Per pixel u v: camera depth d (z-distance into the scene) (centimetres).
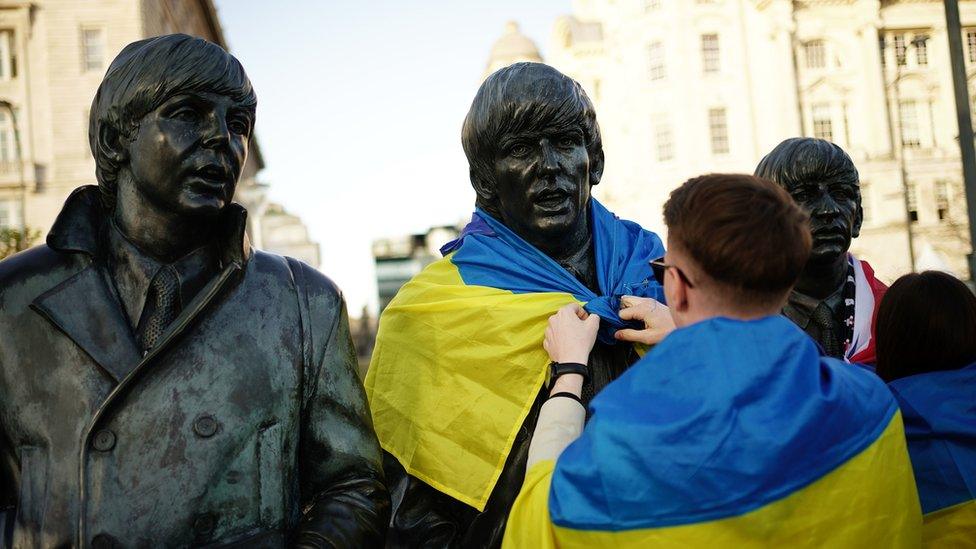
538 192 205
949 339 208
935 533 197
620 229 228
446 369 211
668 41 3569
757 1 3553
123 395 151
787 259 152
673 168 3566
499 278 216
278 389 163
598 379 207
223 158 161
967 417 200
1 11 2578
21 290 156
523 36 4606
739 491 139
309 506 171
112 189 166
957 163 3512
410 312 219
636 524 143
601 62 4128
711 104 3559
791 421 141
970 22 3538
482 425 205
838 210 231
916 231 3478
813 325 244
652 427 144
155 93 158
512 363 205
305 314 171
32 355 153
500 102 206
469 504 203
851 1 3512
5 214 2569
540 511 160
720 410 142
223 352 160
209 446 155
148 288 163
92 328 155
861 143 3519
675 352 151
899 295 216
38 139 2591
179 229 164
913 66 3562
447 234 1809
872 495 146
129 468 150
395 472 217
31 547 147
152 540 149
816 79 3500
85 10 2591
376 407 219
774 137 3522
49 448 151
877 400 156
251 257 172
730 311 155
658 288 216
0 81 2584
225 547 152
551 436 176
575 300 211
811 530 141
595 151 220
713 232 153
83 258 161
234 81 163
